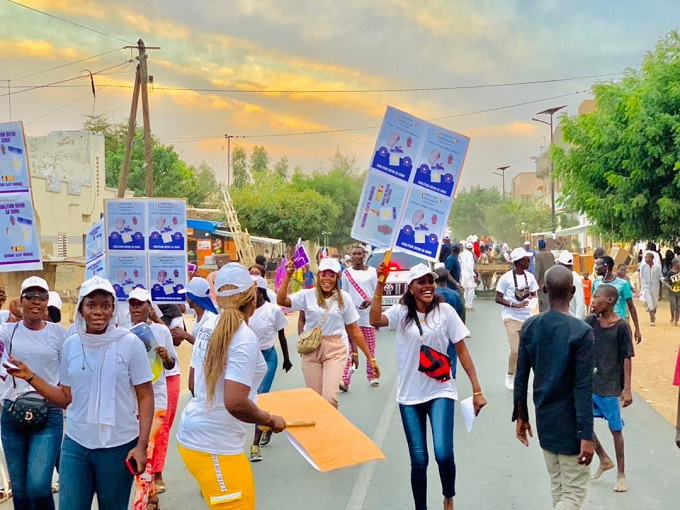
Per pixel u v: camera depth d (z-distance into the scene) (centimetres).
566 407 477
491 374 1227
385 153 661
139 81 2730
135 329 601
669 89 2448
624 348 640
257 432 776
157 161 6131
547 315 490
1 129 697
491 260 3164
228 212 3841
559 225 6375
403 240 658
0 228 705
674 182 2400
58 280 2203
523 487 671
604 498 634
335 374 780
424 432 573
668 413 964
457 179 654
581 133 2711
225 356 409
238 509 418
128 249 902
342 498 655
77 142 3509
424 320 576
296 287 2355
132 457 443
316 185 6675
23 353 531
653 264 1970
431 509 619
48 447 518
